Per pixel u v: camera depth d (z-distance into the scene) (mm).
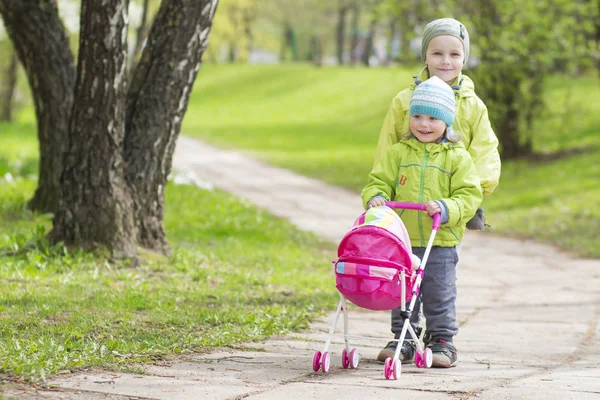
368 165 38281
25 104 59156
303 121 66312
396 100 7793
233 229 19047
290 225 21281
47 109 17234
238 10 45625
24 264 11547
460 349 8773
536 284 14398
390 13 32750
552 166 32125
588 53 31312
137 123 12656
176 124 12883
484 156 7594
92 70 11898
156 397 5844
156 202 12969
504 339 9523
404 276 6742
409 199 7312
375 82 83125
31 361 6473
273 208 25406
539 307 12039
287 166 38031
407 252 6797
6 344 6957
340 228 21922
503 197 27375
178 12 12477
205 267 13195
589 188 27188
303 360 7488
